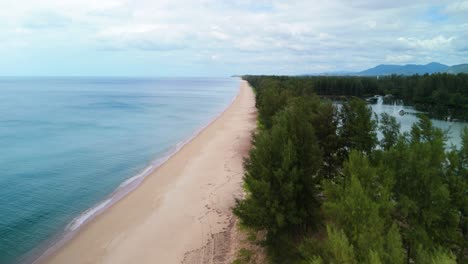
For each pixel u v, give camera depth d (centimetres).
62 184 3197
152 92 18150
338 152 2402
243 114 7856
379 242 976
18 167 3719
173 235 2078
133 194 2850
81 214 2530
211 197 2639
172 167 3603
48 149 4569
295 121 1859
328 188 1431
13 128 6091
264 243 1714
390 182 1384
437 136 1808
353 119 2359
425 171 1400
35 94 15025
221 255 1819
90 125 6600
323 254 1126
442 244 1399
